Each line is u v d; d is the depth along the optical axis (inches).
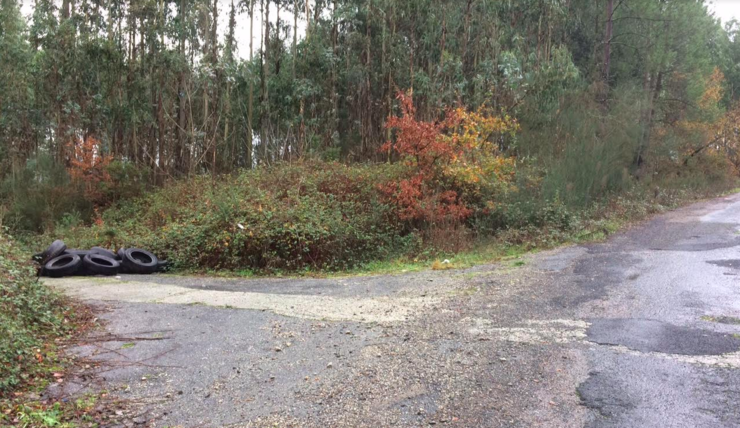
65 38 956.0
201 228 484.1
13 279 276.5
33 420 145.0
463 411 144.9
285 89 1065.5
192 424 143.8
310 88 1008.9
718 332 204.2
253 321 247.4
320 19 1158.3
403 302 276.4
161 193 771.4
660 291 273.9
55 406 155.6
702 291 271.4
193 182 779.4
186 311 273.0
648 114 921.5
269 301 291.6
